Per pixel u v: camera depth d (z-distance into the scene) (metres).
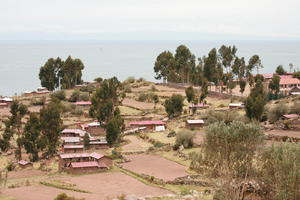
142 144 128.00
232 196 50.81
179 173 90.31
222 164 50.50
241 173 50.25
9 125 140.25
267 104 155.25
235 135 49.19
